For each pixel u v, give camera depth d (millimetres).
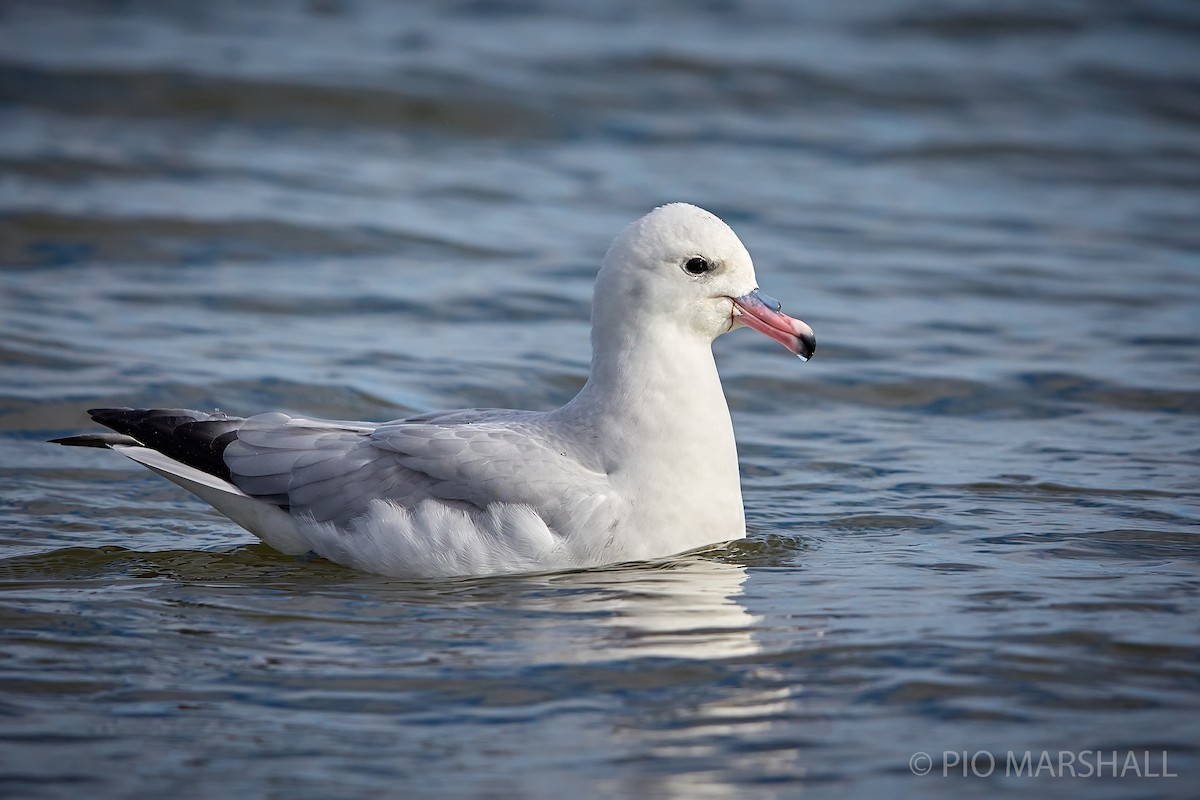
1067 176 25438
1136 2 33250
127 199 21672
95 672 9305
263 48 28688
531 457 11094
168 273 19438
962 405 16047
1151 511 12531
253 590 10805
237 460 11516
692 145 25875
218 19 30828
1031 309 19297
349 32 30125
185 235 20594
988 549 11656
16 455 13906
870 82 28719
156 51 28062
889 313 19031
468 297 18953
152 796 7840
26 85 26062
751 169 25000
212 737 8477
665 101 27469
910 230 22547
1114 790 7879
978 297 19781
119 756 8258
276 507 11453
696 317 11508
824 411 15930
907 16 32281
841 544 11859
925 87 28766
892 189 24484
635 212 22797
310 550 11547
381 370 16250
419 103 26406
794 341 11469
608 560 11180
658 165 24906
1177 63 30453
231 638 9828
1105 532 12008
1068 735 8438
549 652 9539
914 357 17391
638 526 11203
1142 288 20188
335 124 25781
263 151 24422
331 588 10836
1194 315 19031
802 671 9250
